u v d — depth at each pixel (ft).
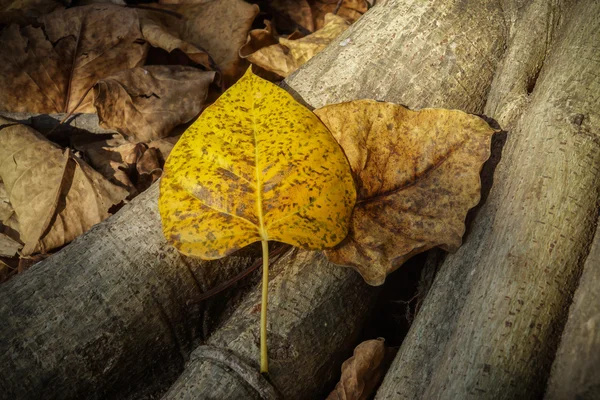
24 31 3.27
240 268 2.72
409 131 2.64
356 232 2.57
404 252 2.55
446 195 2.59
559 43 2.78
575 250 2.48
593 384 2.32
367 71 2.77
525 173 2.57
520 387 2.36
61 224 2.95
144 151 3.14
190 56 3.32
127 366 2.64
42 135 3.06
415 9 2.83
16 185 2.98
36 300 2.58
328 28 3.38
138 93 3.12
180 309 2.66
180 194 2.54
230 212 2.51
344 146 2.62
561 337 2.40
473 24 2.84
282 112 2.59
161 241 2.65
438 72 2.79
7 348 2.54
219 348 2.54
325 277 2.63
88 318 2.58
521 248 2.47
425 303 2.60
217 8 3.43
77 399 2.59
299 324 2.58
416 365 2.51
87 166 3.01
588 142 2.56
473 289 2.50
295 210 2.50
